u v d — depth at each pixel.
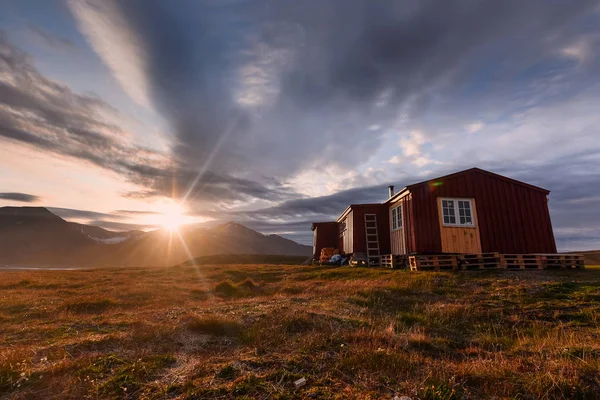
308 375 4.65
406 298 10.80
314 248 36.88
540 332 7.27
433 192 18.19
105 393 4.03
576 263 14.70
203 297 13.60
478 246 17.53
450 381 4.57
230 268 29.17
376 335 6.52
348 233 26.30
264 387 4.24
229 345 6.16
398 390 4.32
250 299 11.54
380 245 23.12
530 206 18.59
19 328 7.45
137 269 37.00
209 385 4.29
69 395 3.94
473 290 11.34
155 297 13.25
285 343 6.10
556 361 5.33
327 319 7.78
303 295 12.16
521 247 17.81
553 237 18.34
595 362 5.21
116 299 12.57
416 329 7.53
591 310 8.53
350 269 20.19
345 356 5.36
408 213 18.81
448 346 6.60
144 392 4.11
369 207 24.00
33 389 4.04
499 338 7.00
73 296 13.88
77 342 5.89
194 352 5.71
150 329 6.58
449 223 17.75
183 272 28.38
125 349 5.66
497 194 18.52
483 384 4.62
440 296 10.92
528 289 10.91
